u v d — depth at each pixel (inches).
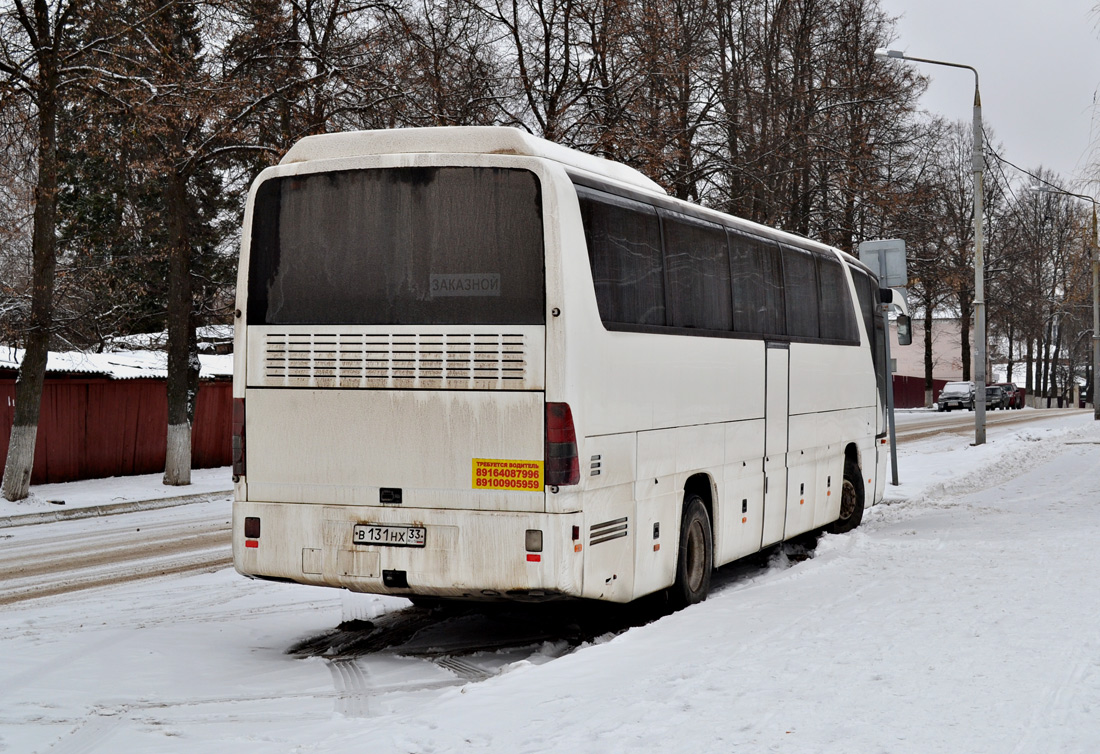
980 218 1186.6
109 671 284.7
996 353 3688.5
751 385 428.5
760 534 438.0
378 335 304.5
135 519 725.3
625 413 324.2
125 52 820.6
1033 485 743.7
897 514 625.9
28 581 471.8
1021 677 224.7
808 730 194.2
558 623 365.4
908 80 1300.4
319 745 211.6
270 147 848.3
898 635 271.9
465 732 208.7
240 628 348.2
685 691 226.4
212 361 1149.1
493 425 293.7
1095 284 1913.1
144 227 1123.9
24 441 778.2
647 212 347.6
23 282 975.0
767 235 454.0
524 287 295.0
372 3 910.4
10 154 816.3
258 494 315.3
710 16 1164.5
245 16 875.4
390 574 299.9
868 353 597.6
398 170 307.1
